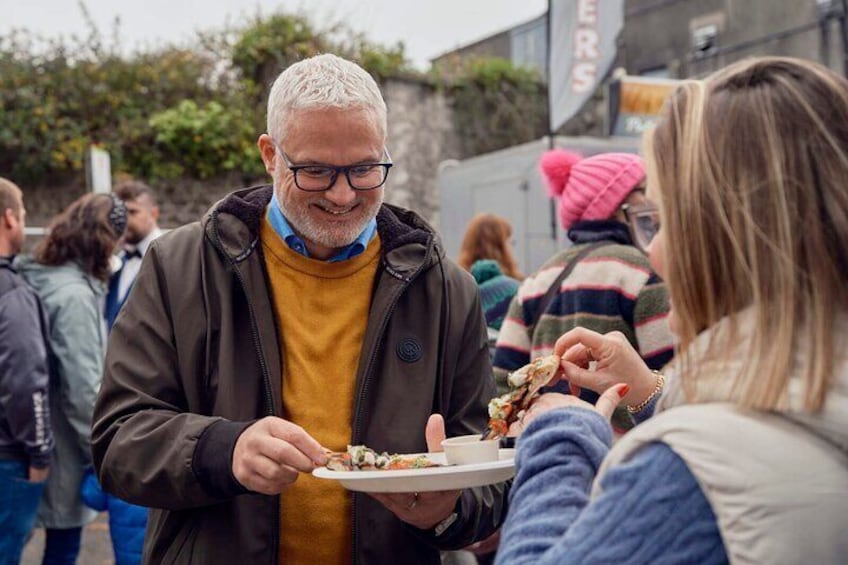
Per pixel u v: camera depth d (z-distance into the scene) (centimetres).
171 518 187
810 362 100
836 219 104
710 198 110
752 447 99
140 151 1024
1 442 335
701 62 1611
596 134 1274
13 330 333
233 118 1051
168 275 191
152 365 187
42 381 338
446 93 1197
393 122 1159
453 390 204
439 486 154
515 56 1706
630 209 276
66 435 373
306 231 193
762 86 110
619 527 101
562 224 298
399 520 190
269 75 1114
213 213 194
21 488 338
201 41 1110
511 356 296
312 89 187
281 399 189
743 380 103
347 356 197
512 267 460
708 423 102
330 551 191
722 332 109
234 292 191
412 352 195
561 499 115
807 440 99
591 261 271
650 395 176
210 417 179
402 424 191
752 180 107
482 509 192
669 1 1673
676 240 113
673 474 101
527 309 292
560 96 805
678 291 113
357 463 162
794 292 103
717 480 98
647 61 1720
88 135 1008
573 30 805
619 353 175
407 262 198
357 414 189
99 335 379
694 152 111
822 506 96
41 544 540
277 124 191
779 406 100
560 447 121
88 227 379
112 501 360
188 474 169
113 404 186
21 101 967
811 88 108
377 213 202
